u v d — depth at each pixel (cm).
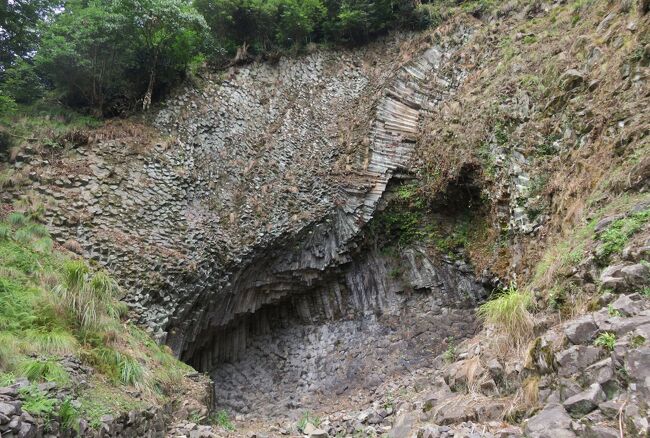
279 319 1468
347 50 1775
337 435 694
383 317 1363
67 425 420
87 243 1005
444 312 1295
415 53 1661
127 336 831
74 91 1380
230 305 1284
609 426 315
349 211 1384
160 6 1292
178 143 1345
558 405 371
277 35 1733
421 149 1448
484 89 1331
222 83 1559
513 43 1384
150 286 1019
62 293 719
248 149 1445
